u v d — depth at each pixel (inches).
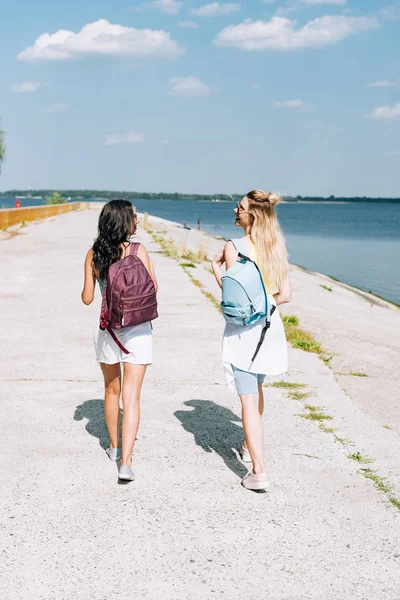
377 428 226.5
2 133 1480.1
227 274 173.3
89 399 249.4
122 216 182.1
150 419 229.9
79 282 557.6
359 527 156.3
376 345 389.4
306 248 2119.8
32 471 184.4
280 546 146.9
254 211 178.2
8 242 949.2
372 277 1258.6
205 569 137.1
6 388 259.9
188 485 177.9
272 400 254.8
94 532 151.5
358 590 131.0
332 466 192.2
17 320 393.4
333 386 278.4
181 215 6973.4
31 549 143.4
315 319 464.4
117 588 129.6
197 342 346.9
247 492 174.4
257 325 175.0
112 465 190.1
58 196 2785.4
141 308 176.9
